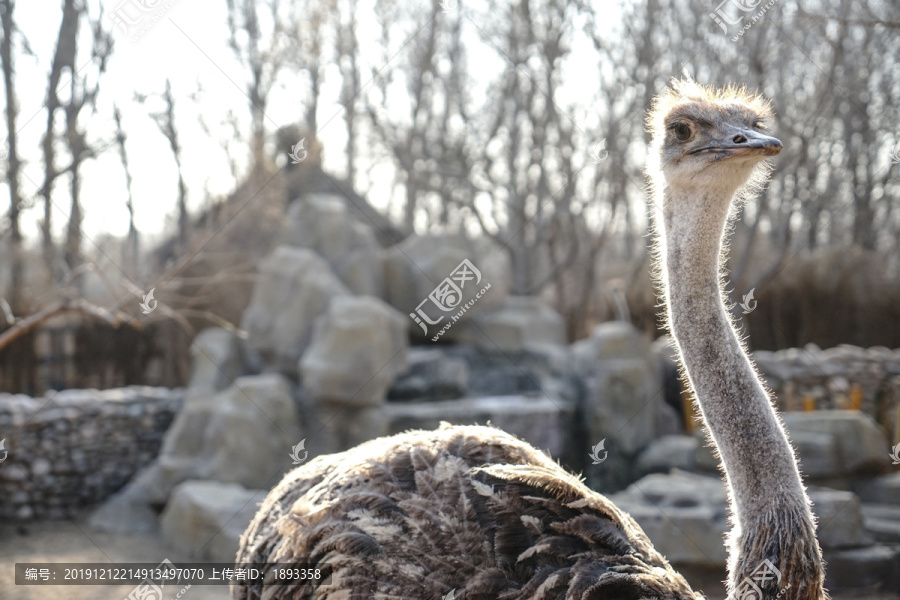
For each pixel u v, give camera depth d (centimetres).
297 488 347
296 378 1154
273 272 1188
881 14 954
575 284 1761
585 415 1112
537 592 257
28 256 1148
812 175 1284
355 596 277
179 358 1241
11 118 1230
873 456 820
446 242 1334
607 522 284
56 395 1057
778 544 243
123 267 1126
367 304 1107
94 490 1046
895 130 1192
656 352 1179
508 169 1708
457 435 326
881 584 700
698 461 890
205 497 864
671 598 259
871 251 1238
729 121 280
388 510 294
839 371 984
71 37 1218
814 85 1191
